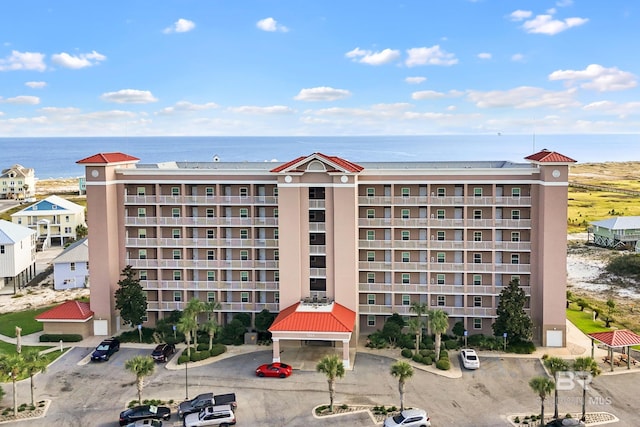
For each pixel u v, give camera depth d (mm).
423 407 47406
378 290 66188
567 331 67250
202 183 66938
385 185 65562
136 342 64500
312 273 63375
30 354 49188
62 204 125062
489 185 64188
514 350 60094
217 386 52406
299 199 62375
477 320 65812
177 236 68938
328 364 46219
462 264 64750
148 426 43156
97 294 67000
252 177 66125
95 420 45938
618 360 56875
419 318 58844
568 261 105062
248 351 61750
